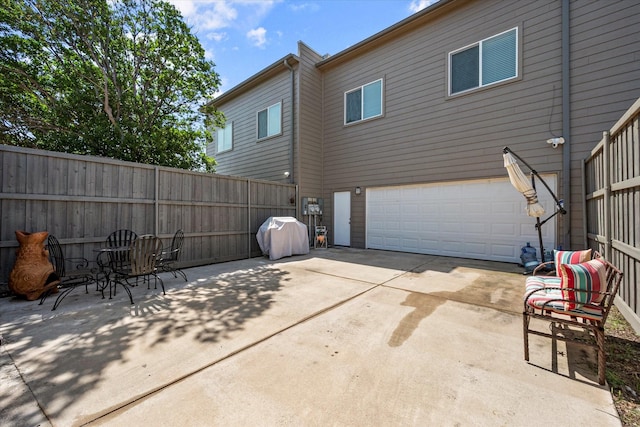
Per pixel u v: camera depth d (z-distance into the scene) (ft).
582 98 16.98
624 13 15.83
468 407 5.39
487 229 20.75
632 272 8.93
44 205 13.64
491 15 20.22
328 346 7.82
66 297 12.43
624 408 5.41
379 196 26.84
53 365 6.84
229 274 16.79
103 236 15.48
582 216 16.67
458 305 11.12
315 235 29.58
